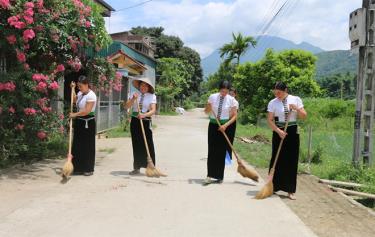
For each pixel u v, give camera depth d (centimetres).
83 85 829
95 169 927
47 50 978
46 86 920
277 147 732
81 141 838
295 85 3297
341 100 3350
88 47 1085
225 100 800
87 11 967
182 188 761
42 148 1032
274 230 546
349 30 1021
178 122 3125
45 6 885
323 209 695
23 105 902
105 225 544
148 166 845
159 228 540
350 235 559
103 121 1877
